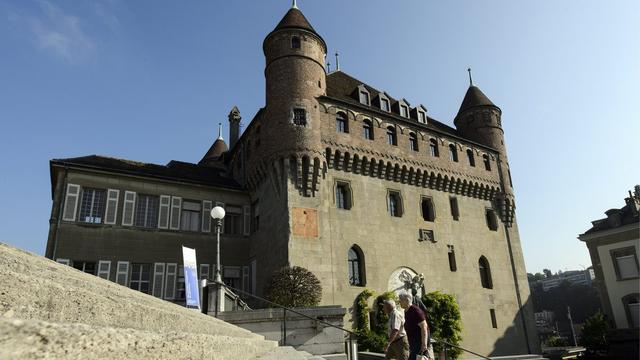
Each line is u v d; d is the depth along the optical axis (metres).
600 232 42.88
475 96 42.53
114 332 2.61
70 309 3.68
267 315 15.89
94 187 26.98
